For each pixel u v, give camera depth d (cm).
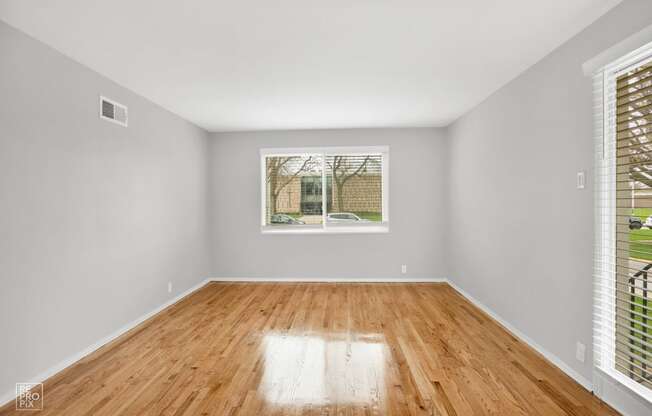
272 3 216
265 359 300
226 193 592
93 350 319
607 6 223
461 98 418
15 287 246
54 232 279
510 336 349
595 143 240
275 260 589
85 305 312
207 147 584
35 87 263
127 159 375
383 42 271
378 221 588
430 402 235
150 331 367
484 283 427
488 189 414
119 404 234
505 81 362
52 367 275
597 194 239
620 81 225
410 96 409
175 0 212
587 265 251
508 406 230
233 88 376
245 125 551
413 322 390
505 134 371
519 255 344
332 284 568
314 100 421
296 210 595
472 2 217
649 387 210
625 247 225
